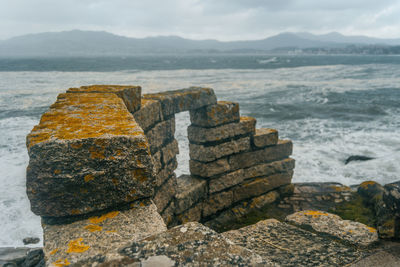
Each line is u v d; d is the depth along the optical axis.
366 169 11.29
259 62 134.62
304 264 2.45
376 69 73.50
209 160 6.16
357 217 6.61
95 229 1.83
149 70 76.19
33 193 1.89
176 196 5.50
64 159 1.87
